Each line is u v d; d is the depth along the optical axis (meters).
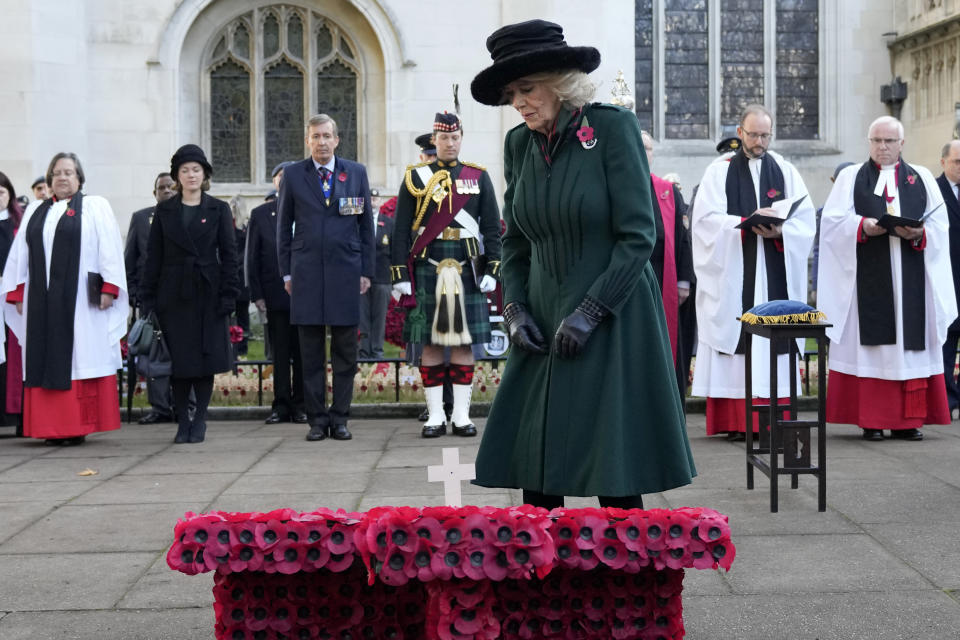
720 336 7.26
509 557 2.74
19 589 4.02
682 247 6.79
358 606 3.01
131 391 9.01
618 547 2.86
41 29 16.33
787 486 5.73
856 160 19.75
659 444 3.15
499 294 8.45
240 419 9.06
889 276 7.21
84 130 16.94
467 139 17.62
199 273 7.54
